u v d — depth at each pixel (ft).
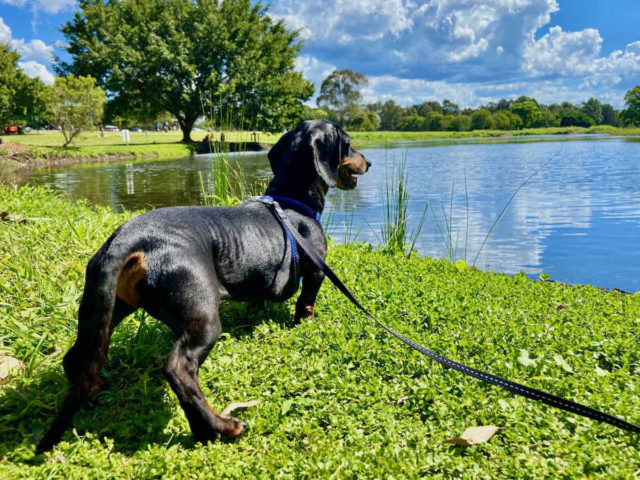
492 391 9.61
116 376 10.26
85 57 125.39
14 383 9.56
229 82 119.65
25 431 8.30
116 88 124.16
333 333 11.93
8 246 15.28
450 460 7.60
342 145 13.02
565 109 512.22
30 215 19.63
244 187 25.12
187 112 130.72
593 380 9.71
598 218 31.86
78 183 50.67
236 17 126.21
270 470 7.56
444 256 23.91
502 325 12.62
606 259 23.02
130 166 74.43
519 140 192.75
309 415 8.95
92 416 8.93
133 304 8.63
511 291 16.08
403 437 8.39
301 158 12.15
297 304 12.96
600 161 74.74
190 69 116.88
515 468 7.42
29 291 12.91
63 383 9.62
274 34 137.49
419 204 38.27
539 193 42.88
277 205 11.19
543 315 13.69
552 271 21.34
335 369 10.34
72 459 7.71
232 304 13.91
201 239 9.07
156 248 8.33
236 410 9.22
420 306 13.80
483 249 25.34
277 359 10.85
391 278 16.29
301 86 136.36
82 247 16.14
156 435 8.51
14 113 138.72
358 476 7.30
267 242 10.44
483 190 45.39
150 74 123.85
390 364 10.59
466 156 94.43
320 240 12.28
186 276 8.31
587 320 13.24
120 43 122.42
